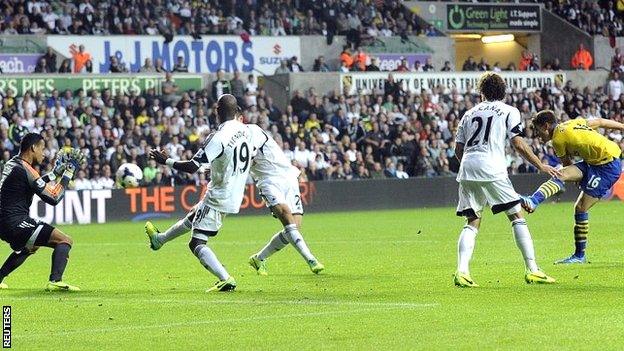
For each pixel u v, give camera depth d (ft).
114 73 228.43
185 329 63.26
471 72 262.47
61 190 84.53
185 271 100.73
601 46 300.40
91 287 87.76
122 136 207.31
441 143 234.79
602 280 83.20
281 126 222.89
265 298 76.84
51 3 241.76
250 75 237.45
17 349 57.67
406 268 97.45
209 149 80.43
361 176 223.10
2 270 86.63
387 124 232.94
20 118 203.72
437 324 62.54
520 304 70.03
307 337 59.21
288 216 93.81
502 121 80.69
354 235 145.07
